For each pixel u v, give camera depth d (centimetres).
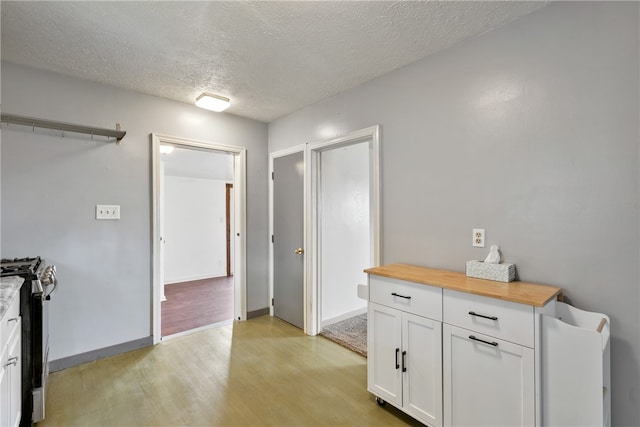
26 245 229
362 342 293
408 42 201
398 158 238
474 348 153
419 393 175
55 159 241
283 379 230
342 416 189
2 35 190
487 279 176
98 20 176
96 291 258
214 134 330
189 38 195
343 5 165
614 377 147
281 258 357
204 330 326
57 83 241
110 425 180
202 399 205
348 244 362
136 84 264
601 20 149
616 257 146
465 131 199
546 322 132
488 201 188
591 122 152
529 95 172
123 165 271
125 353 270
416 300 177
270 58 221
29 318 174
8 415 140
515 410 140
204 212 623
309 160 316
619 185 145
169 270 580
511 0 161
